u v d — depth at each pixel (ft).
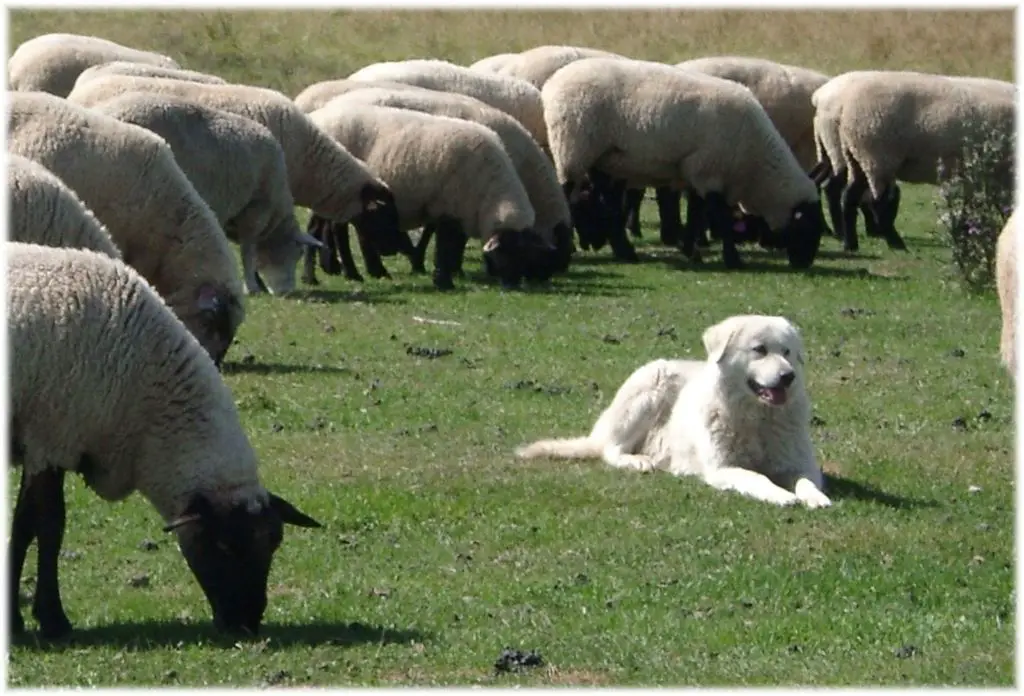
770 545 41.52
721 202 95.40
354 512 43.96
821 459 50.72
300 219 104.58
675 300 82.02
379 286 84.33
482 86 106.22
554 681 32.04
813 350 69.56
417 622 35.88
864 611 37.09
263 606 34.14
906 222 115.14
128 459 34.22
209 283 60.18
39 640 33.73
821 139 106.52
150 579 38.68
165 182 59.82
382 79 103.76
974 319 78.48
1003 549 42.04
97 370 33.27
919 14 167.63
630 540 41.98
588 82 95.81
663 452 48.96
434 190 85.46
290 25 155.43
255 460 34.78
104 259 34.32
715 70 114.42
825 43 163.12
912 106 100.07
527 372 63.52
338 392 58.70
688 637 35.06
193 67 142.92
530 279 85.92
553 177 92.48
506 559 40.70
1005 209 85.61
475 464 49.06
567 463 49.42
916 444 53.16
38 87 100.42
